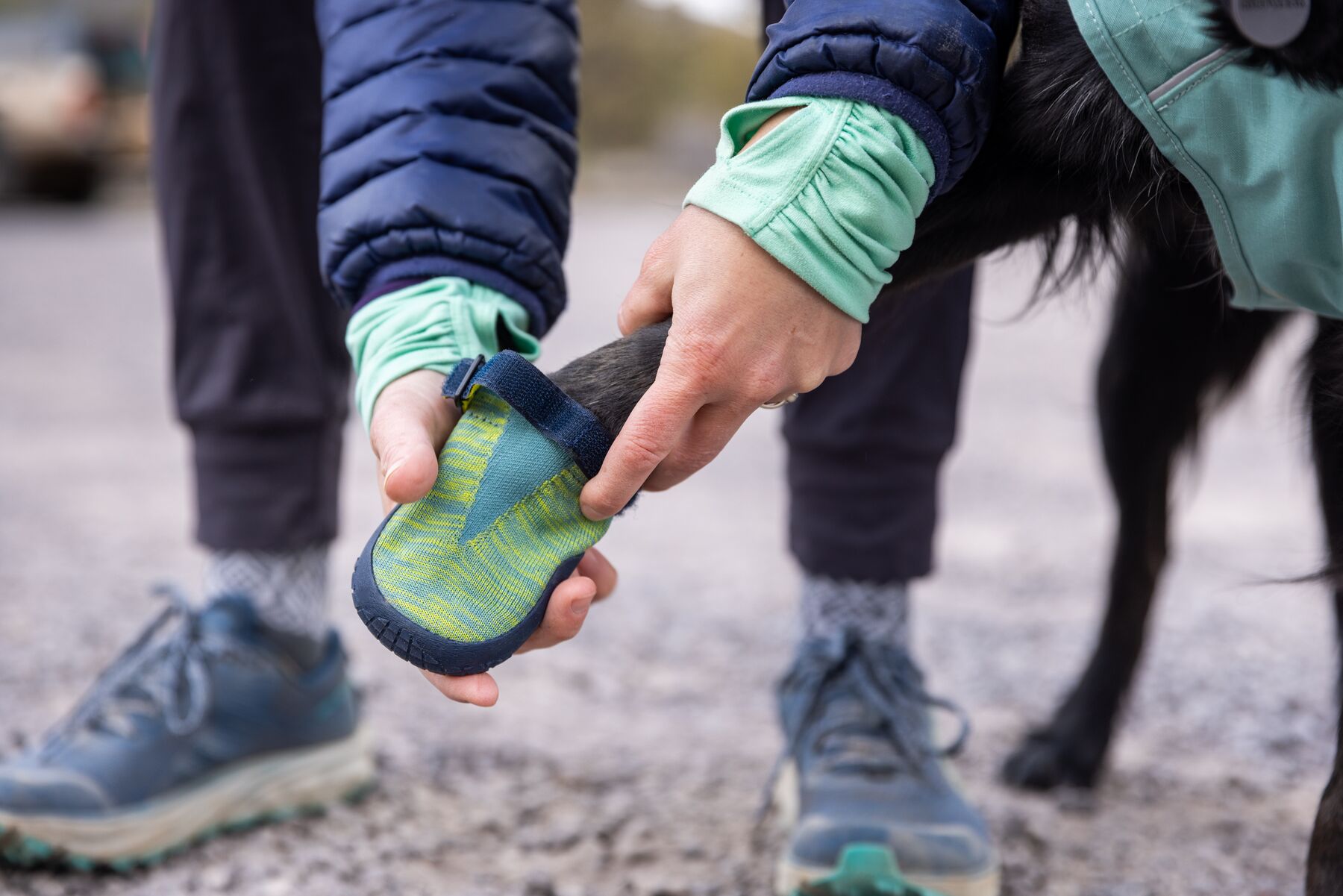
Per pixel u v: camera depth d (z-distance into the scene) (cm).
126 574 300
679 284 101
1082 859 174
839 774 162
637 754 208
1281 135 99
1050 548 338
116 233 1071
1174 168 108
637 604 295
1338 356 117
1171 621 281
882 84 100
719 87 2447
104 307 734
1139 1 100
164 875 163
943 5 102
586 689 240
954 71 101
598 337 625
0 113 1186
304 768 179
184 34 166
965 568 322
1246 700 236
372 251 127
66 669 236
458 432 107
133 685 170
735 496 406
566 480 105
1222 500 385
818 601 178
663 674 250
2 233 1059
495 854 172
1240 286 116
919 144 102
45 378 544
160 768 165
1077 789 196
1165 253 161
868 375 167
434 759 202
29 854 159
